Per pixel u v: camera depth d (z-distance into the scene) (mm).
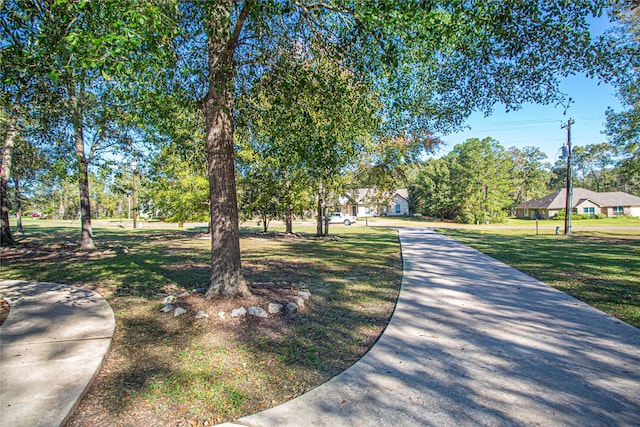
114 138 11625
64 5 3342
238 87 6043
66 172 11352
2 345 3662
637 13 9945
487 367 3324
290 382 3088
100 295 5855
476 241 17062
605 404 2664
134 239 17562
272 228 29125
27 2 4445
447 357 3566
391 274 8336
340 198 20969
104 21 3172
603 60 4668
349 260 10555
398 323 4652
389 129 7883
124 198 54875
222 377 3174
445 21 3764
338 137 6414
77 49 2986
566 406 2639
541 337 4109
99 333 4031
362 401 2738
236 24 4742
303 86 5324
